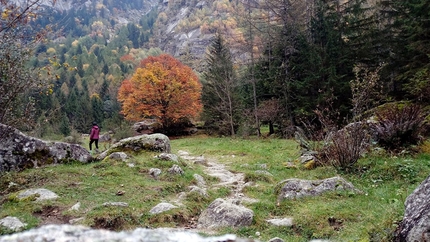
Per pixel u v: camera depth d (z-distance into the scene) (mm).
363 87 10289
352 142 8695
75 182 7336
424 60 16484
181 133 32781
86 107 53844
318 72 20984
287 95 23453
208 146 19641
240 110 27422
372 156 9305
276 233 5184
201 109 31703
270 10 25016
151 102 31359
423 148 9453
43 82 8805
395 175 7719
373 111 12977
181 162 10383
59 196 6406
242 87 32156
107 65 88625
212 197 7559
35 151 8648
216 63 28828
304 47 22531
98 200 6316
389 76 19469
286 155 13742
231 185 8789
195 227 5602
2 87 7914
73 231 3084
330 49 21266
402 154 9242
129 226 5375
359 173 8297
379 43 21594
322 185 6883
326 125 10562
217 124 28375
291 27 23562
